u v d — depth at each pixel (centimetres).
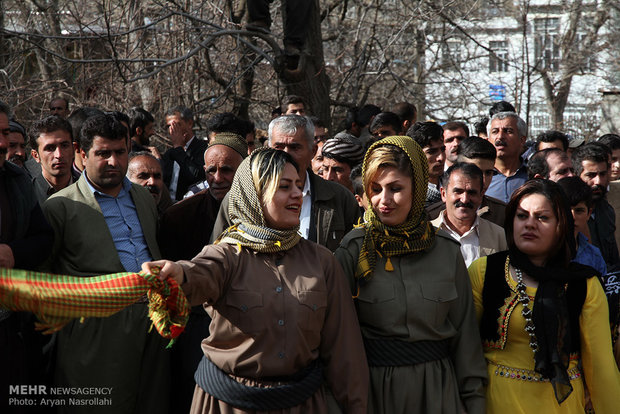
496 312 308
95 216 374
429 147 514
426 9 1178
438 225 420
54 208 371
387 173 300
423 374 295
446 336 301
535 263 312
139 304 367
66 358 358
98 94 949
